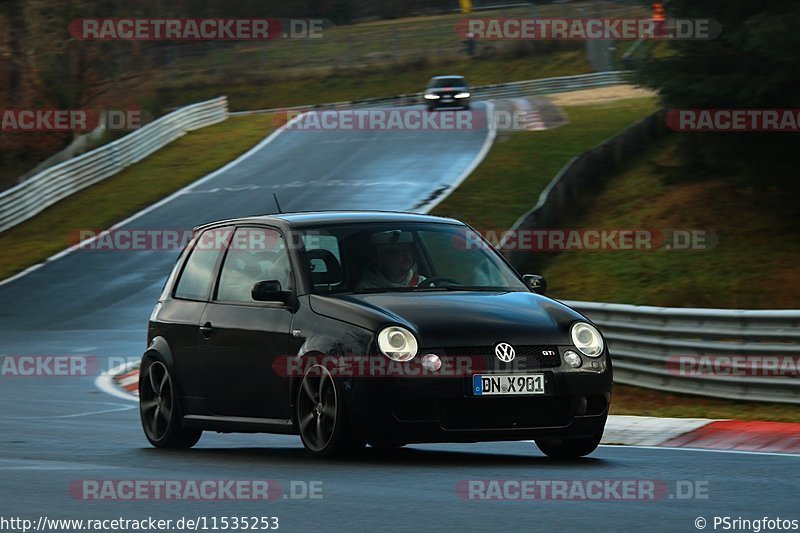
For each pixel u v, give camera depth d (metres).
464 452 30.31
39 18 178.12
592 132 152.38
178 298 32.69
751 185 88.38
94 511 20.50
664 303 76.06
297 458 28.09
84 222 120.12
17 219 121.12
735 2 81.19
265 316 29.14
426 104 184.88
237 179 139.88
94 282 95.38
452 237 30.91
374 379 25.92
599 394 27.14
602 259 87.31
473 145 149.00
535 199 113.88
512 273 30.70
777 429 33.88
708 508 20.36
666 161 114.94
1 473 25.62
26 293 92.81
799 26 76.75
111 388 56.12
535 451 30.80
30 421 41.41
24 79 175.12
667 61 85.19
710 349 45.38
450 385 25.88
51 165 143.88
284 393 28.23
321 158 149.88
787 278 78.44
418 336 26.19
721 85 82.00
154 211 123.62
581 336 27.41
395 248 29.67
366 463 26.75
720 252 85.44
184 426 31.48
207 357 30.61
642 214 98.44
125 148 150.38
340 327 26.95
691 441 33.19
